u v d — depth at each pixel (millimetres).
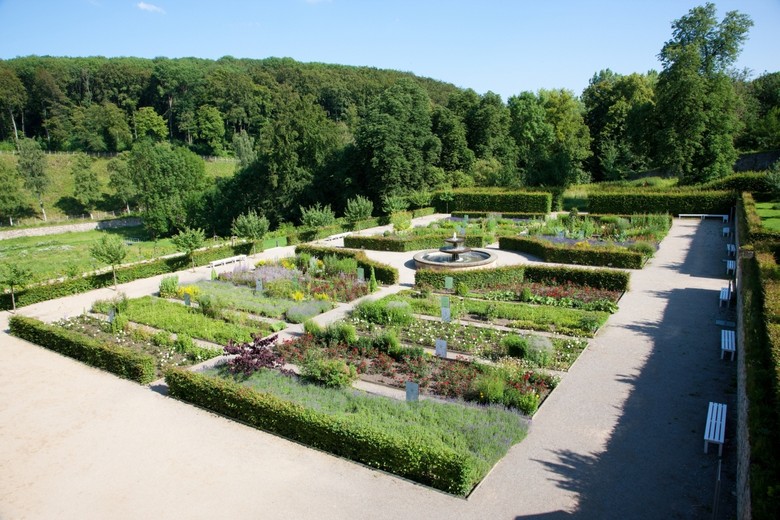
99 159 92625
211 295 23422
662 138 48594
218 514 9461
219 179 73125
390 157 52000
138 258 35031
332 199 58156
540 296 21594
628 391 13516
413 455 10148
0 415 13539
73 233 67062
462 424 11695
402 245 33000
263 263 29000
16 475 10961
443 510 9297
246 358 14516
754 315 12742
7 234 63188
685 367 14828
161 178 60594
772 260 17094
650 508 9141
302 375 14477
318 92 110312
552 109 71562
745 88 70562
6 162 74562
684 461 10469
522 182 56875
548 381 13914
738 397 12195
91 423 12961
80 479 10719
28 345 18781
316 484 10219
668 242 32469
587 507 9227
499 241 33188
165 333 18031
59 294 24938
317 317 20500
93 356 16594
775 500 6441
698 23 49406
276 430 12211
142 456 11445
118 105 111562
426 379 14414
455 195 51719
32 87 102125
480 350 16281
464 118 67500
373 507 9461
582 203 53688
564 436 11523
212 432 12344
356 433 10883
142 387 14977
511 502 9430
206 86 106125
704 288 22453
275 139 55250
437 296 22328
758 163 56875
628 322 18688
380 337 16172
